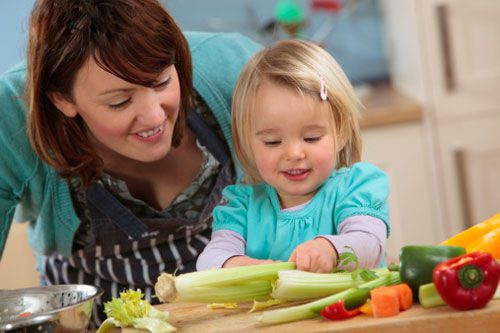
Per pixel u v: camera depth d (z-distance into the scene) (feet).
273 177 5.32
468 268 4.23
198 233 6.72
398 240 11.66
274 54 5.47
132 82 5.12
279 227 5.53
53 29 5.25
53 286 5.33
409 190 11.55
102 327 4.93
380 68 14.23
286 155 5.21
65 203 6.38
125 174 6.37
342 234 5.15
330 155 5.26
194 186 6.49
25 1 10.52
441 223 11.66
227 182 6.54
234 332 4.52
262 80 5.31
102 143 6.15
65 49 5.20
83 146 5.87
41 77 5.41
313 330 4.34
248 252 5.63
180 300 4.86
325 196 5.49
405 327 4.25
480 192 11.59
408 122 11.47
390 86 14.02
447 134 11.54
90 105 5.33
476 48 11.35
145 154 5.55
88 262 6.79
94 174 6.05
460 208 11.64
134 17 5.11
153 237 6.54
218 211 5.83
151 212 6.53
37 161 6.21
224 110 6.48
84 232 6.63
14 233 10.21
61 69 5.28
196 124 6.43
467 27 11.34
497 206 11.64
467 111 11.48
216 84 6.53
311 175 5.26
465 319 4.19
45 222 6.55
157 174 6.41
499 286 4.52
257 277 4.88
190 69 5.71
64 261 7.00
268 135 5.25
